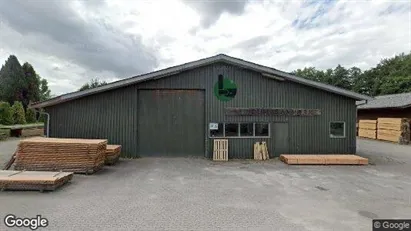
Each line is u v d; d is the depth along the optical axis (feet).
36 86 117.50
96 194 21.76
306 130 42.32
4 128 68.69
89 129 40.70
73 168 28.86
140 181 26.43
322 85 41.29
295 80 41.34
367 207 19.38
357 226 15.99
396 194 22.76
